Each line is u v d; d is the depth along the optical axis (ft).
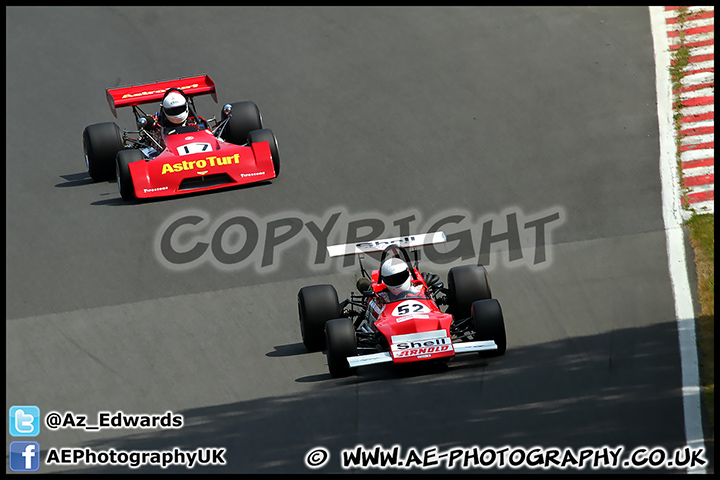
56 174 232.53
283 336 158.10
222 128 230.48
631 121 231.09
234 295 173.78
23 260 193.88
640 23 280.31
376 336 142.72
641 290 163.22
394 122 244.42
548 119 237.86
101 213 209.87
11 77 285.84
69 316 171.32
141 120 222.28
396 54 280.72
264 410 134.92
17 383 150.10
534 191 206.59
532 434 122.21
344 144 235.61
